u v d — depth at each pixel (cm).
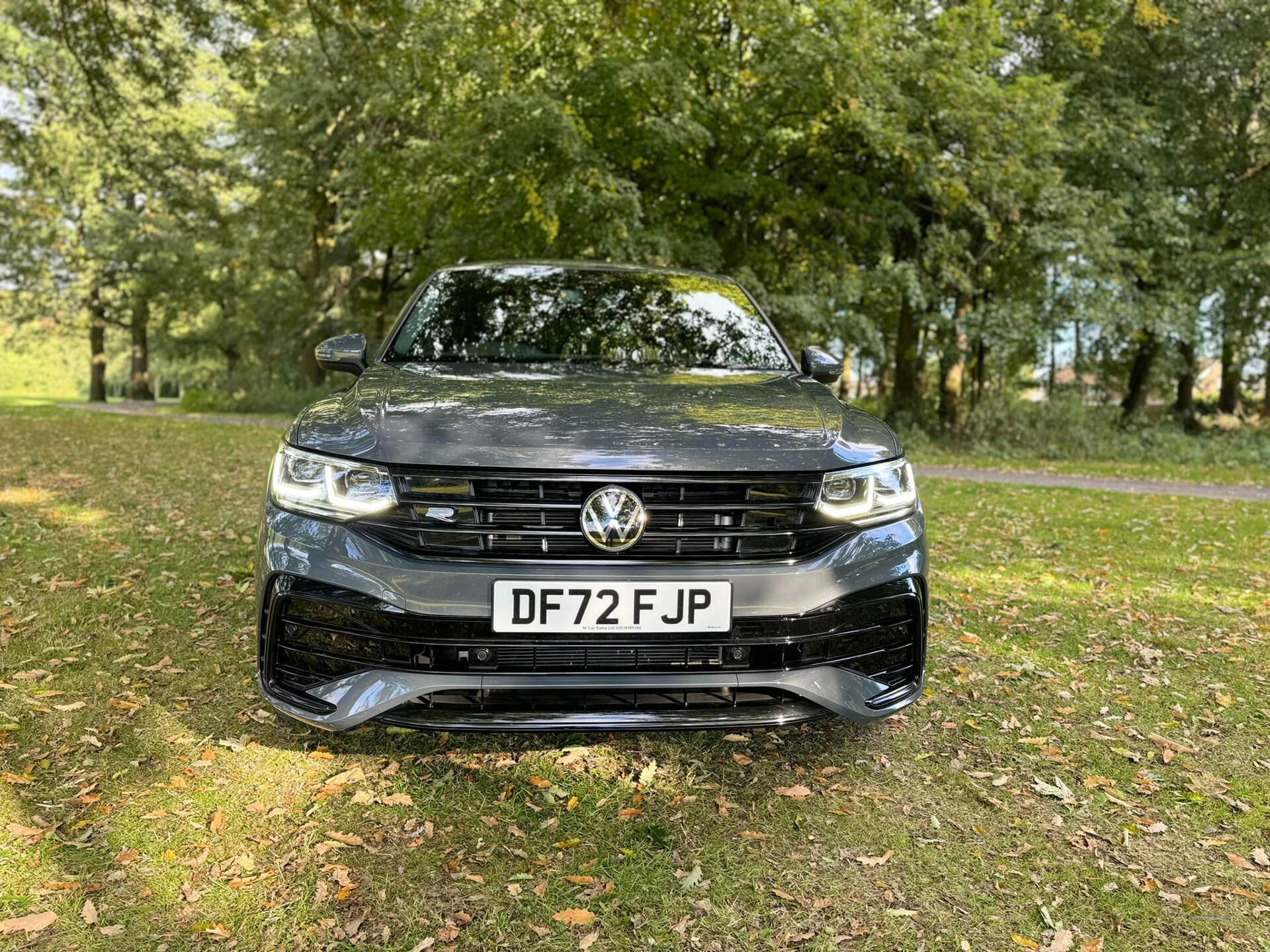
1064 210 1338
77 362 6769
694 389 250
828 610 209
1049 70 1545
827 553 211
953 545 578
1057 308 1495
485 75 1085
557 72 1209
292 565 206
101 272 3175
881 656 223
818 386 274
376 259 2655
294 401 2502
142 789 221
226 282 3031
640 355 294
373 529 202
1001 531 642
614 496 198
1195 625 400
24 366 6475
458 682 198
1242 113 1592
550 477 197
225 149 2455
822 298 1306
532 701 204
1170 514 755
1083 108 1481
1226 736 277
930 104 1227
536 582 197
